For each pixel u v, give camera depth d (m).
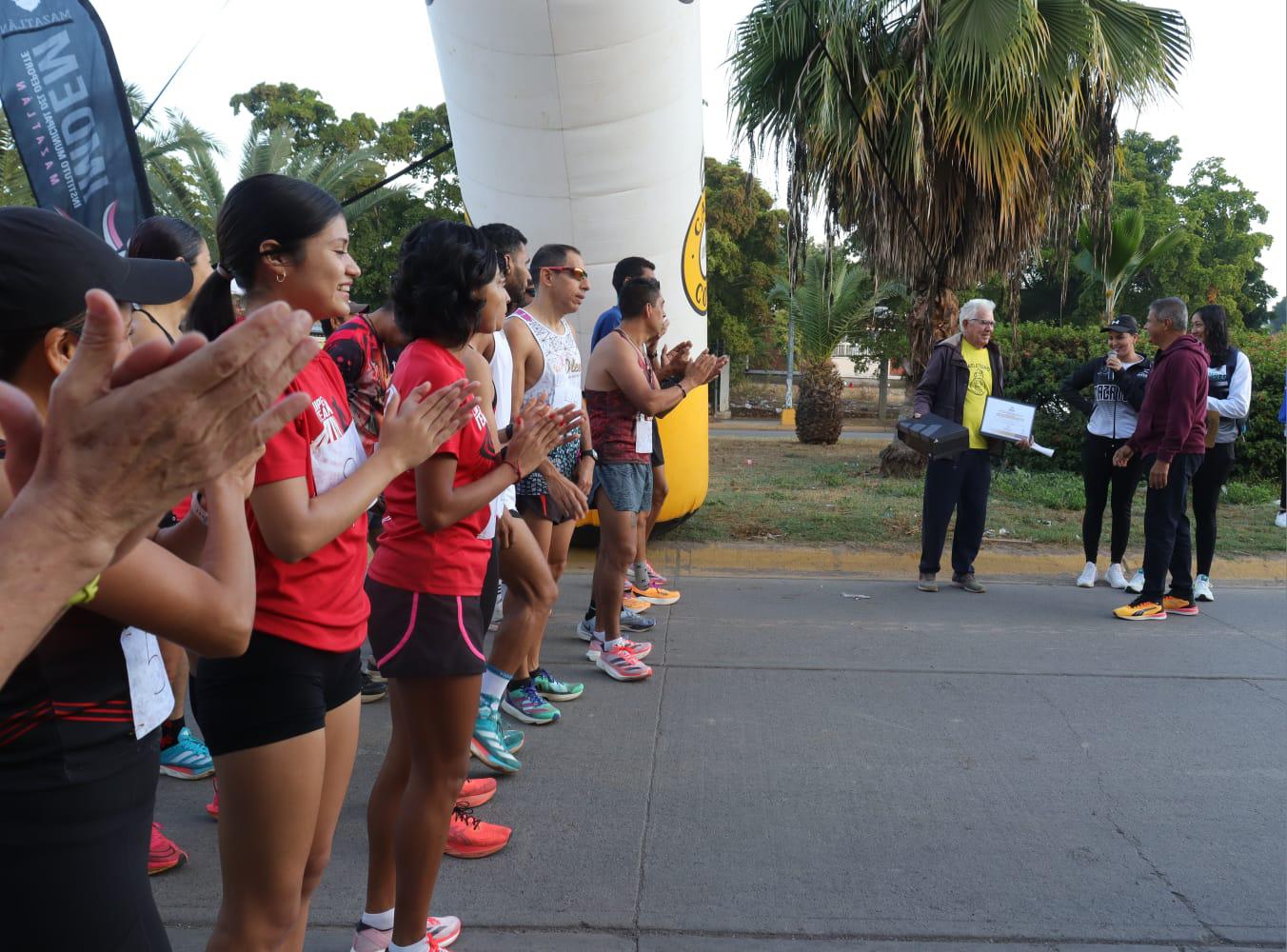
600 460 4.94
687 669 5.29
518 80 6.53
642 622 5.98
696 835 3.49
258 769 1.97
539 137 6.69
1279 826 3.62
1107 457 7.20
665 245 7.18
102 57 5.16
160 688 1.48
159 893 3.11
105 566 0.85
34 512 0.82
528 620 3.90
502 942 2.84
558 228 6.95
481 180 7.01
